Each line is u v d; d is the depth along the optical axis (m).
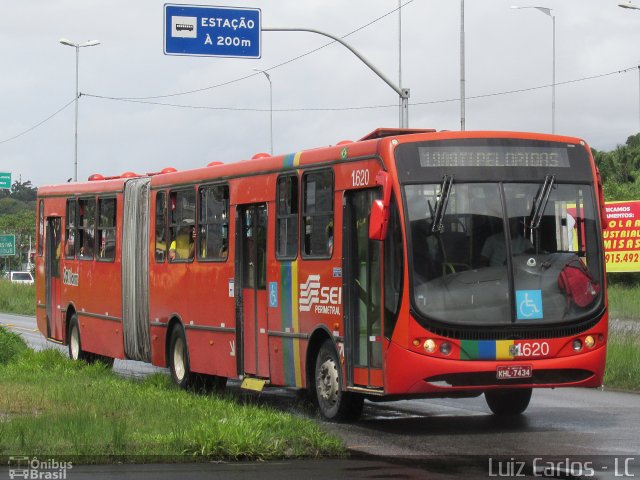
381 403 18.94
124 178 24.72
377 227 14.65
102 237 25.31
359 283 15.80
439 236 14.80
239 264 19.14
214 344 20.00
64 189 27.98
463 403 18.84
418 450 13.49
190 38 31.28
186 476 11.49
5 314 58.34
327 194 16.52
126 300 23.86
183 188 21.42
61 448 12.60
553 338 14.90
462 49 48.00
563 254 15.17
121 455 12.38
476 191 15.02
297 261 17.30
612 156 79.06
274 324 18.05
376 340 15.29
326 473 11.74
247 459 12.63
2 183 55.19
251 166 18.84
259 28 31.50
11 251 63.97
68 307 27.42
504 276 14.85
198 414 14.89
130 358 23.83
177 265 21.55
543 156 15.35
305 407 18.39
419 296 14.66
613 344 23.34
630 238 56.19
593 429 15.36
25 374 21.73
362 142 15.69
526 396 16.95
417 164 14.96
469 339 14.66
